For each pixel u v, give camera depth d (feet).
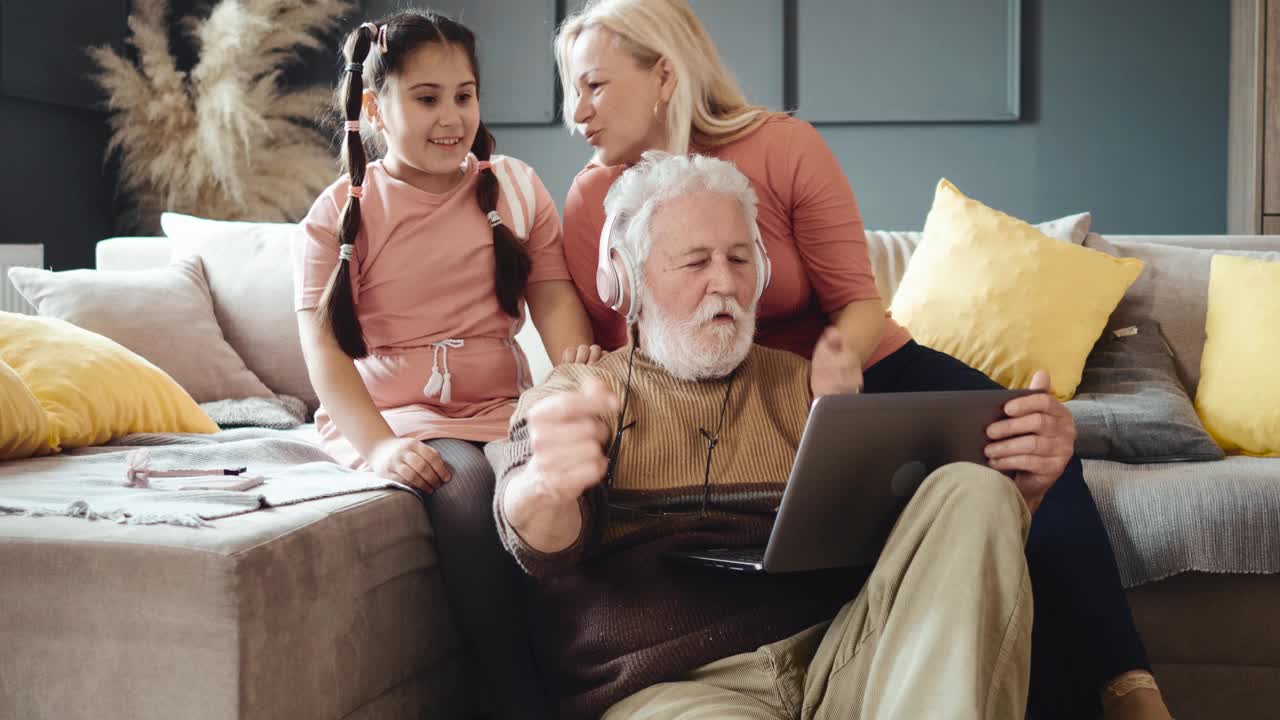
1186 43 16.25
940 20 16.57
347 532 5.21
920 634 3.95
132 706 4.56
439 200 6.79
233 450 6.71
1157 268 9.06
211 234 10.18
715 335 4.83
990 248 8.69
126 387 7.72
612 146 6.35
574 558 4.52
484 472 5.91
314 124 17.54
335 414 6.27
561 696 5.00
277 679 4.68
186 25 17.60
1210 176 16.35
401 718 5.69
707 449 4.91
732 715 4.14
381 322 6.70
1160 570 6.68
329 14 17.42
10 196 15.12
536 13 17.16
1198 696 6.77
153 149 16.44
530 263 6.93
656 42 6.13
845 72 16.80
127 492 5.56
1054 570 5.67
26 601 4.66
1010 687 3.93
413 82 6.46
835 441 4.17
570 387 4.93
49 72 15.55
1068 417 4.64
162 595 4.52
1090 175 16.58
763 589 4.75
